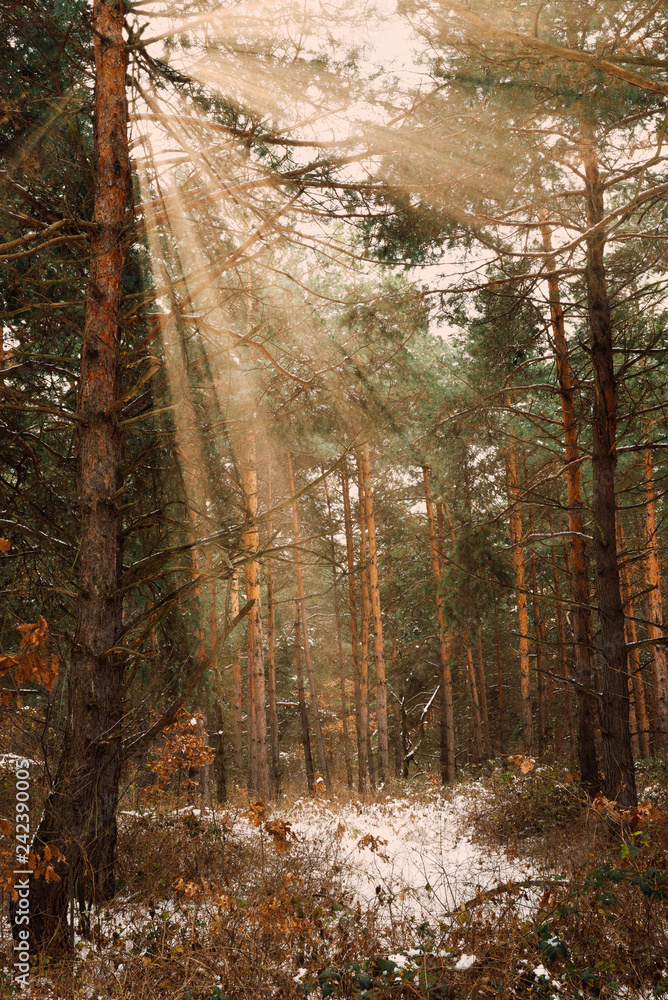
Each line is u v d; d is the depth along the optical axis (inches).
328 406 291.4
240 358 298.0
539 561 685.9
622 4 182.9
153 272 263.7
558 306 414.6
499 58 198.7
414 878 270.5
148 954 165.3
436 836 373.4
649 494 549.6
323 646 1071.0
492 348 422.0
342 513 755.4
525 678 677.3
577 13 185.3
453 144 247.3
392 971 145.9
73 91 247.4
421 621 800.3
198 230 275.4
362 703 712.4
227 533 229.8
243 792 546.0
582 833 301.4
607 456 350.6
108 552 230.7
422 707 946.7
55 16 244.8
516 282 395.2
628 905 169.6
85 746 211.6
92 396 235.8
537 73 202.5
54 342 313.3
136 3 241.0
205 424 259.3
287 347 285.0
